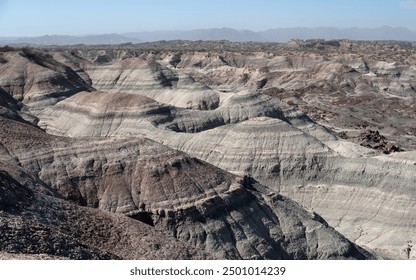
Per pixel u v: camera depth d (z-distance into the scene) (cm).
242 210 5075
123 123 9600
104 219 3744
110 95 10269
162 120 9781
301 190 7238
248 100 10769
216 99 12875
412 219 6203
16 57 13162
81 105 10469
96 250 3180
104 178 5222
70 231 3350
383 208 6500
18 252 2755
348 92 17225
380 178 6869
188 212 4847
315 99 15938
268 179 7456
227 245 4712
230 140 8075
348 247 5078
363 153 8150
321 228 5197
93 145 5575
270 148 7794
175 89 14150
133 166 5294
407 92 17538
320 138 9500
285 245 4991
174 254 3519
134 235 3628
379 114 14125
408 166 6788
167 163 5259
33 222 3189
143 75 14700
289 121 10362
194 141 8362
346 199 6875
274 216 5219
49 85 12312
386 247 5888
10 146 5378
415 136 11556
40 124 10506
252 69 19688
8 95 11456
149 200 4988
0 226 2934
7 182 3475
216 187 5175
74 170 5259
